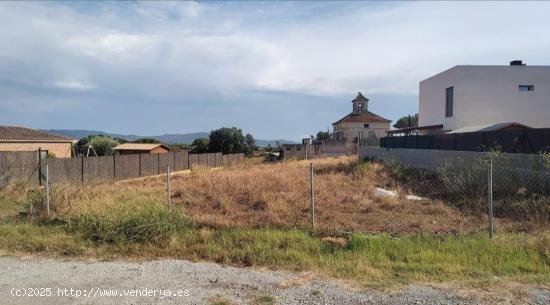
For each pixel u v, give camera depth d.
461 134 19.58
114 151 48.34
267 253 6.15
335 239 6.92
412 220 9.06
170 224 7.41
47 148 37.69
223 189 13.45
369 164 21.02
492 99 30.20
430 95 36.44
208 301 4.39
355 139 55.41
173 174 28.72
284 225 8.36
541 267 5.44
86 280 5.14
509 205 10.20
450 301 4.32
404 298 4.43
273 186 13.83
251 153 65.12
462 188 12.72
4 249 6.70
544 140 14.66
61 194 10.80
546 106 30.23
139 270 5.56
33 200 10.33
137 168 28.78
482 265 5.55
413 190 14.24
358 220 9.12
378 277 5.13
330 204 11.02
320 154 50.88
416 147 25.31
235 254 6.20
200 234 7.25
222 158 42.75
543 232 7.42
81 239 7.15
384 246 6.45
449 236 7.16
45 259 6.16
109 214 7.71
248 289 4.77
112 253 6.44
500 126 25.25
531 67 30.19
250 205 11.03
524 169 11.93
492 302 4.27
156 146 50.19
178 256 6.28
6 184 18.00
